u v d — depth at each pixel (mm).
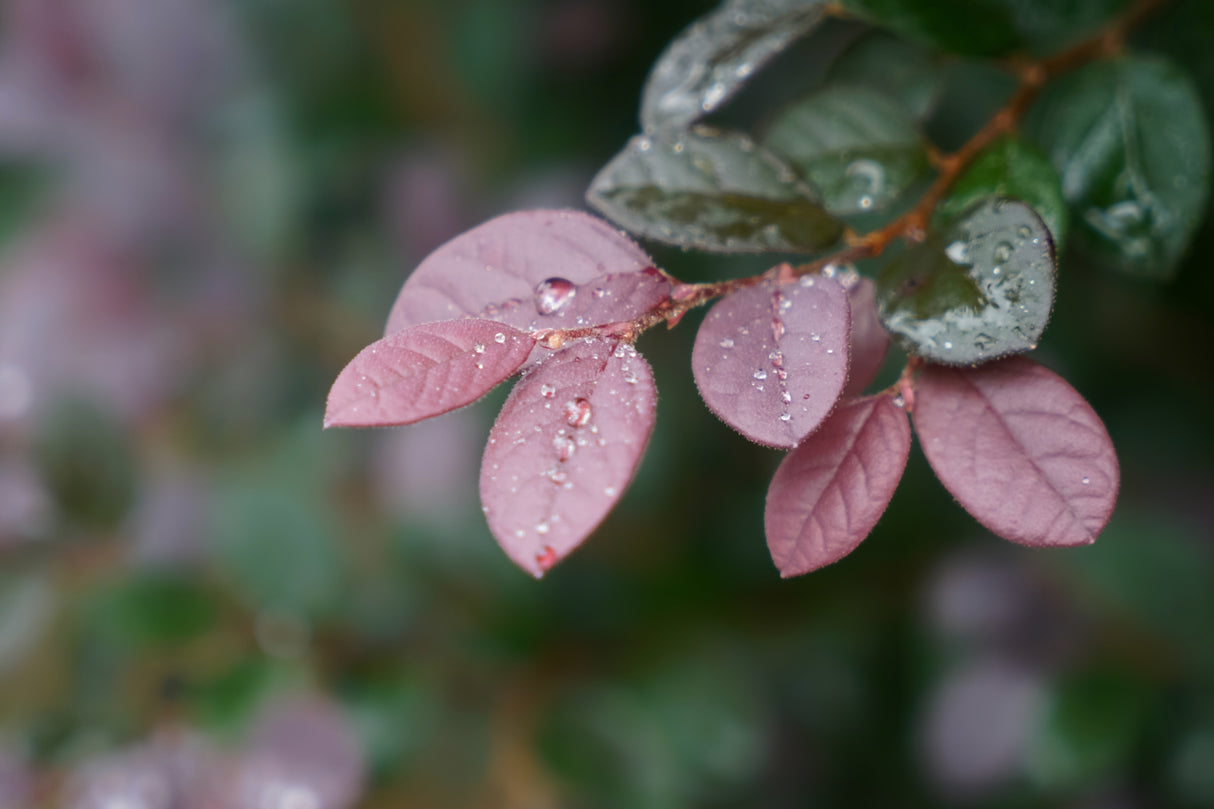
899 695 645
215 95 616
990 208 376
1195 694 512
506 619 563
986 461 372
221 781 480
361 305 622
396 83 614
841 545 371
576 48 595
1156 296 515
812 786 645
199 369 628
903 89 428
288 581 542
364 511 589
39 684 518
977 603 555
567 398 364
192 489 584
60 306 611
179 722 499
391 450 583
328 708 503
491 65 604
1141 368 565
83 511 526
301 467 570
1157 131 413
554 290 375
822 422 366
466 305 376
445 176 605
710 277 578
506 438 362
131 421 608
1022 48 413
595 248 377
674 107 407
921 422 375
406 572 566
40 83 605
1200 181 411
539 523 356
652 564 615
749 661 607
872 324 385
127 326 622
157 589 522
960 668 566
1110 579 505
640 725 537
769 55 404
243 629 545
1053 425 372
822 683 642
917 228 392
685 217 388
